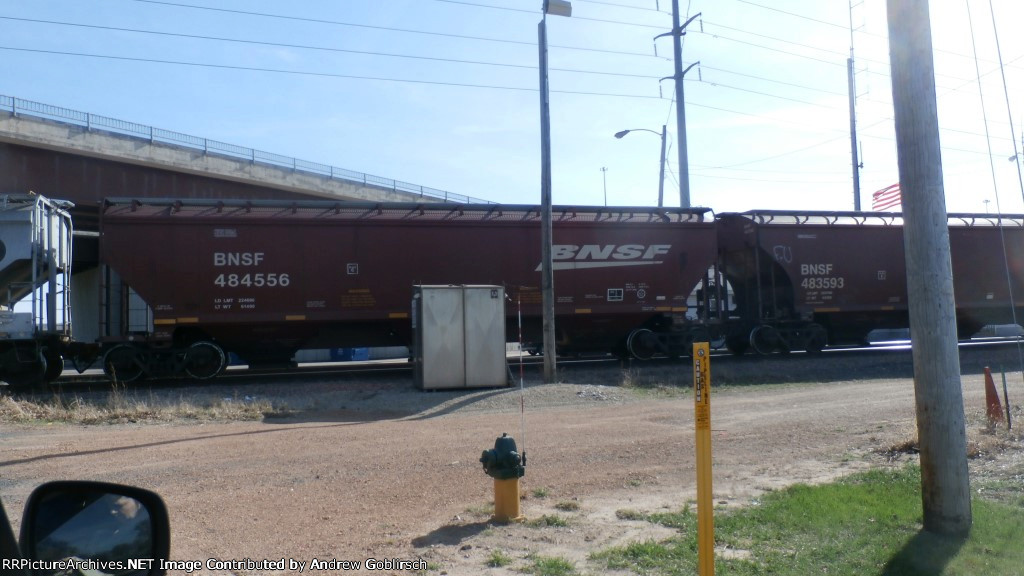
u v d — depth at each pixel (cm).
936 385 702
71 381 2191
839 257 2619
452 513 810
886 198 3306
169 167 3634
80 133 3325
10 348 1923
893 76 734
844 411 1496
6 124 3094
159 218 2061
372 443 1220
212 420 1543
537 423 1435
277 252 2141
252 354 2223
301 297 2155
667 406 1672
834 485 883
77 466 1053
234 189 3981
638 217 2466
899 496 820
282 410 1661
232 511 821
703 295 2667
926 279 710
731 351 2773
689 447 1162
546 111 1995
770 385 2075
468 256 2273
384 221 2223
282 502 859
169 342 2073
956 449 696
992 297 2822
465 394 1861
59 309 2111
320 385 1975
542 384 1981
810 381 2159
